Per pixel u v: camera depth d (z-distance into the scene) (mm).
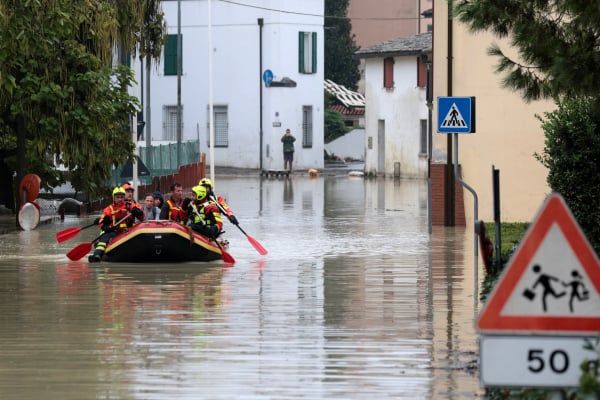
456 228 64688
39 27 61656
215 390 23703
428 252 52469
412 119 132000
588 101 38469
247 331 31016
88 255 52125
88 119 65250
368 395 23234
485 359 15219
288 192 104062
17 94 63625
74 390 23797
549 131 43469
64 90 64375
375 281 42062
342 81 177125
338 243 57156
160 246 48094
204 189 51250
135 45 75688
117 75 69812
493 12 28922
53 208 77125
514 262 15219
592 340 15195
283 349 28328
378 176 137875
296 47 144625
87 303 36688
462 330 31047
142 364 26516
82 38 66812
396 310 34812
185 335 30438
